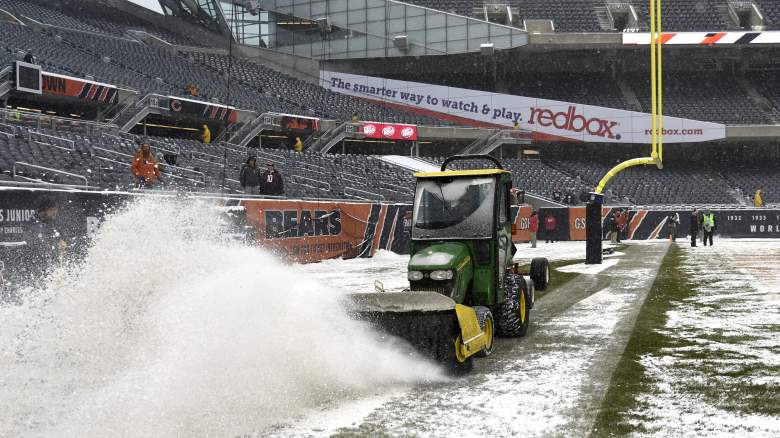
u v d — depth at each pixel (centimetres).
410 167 3891
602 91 4853
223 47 4594
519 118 4484
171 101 3000
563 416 471
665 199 4259
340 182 3002
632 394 527
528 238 3581
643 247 2786
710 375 583
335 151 4412
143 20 4666
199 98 3409
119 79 3203
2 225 868
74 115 2994
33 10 3859
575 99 4756
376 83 4622
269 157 3111
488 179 757
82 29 3919
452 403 509
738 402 499
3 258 859
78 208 1016
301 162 3181
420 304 588
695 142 4678
